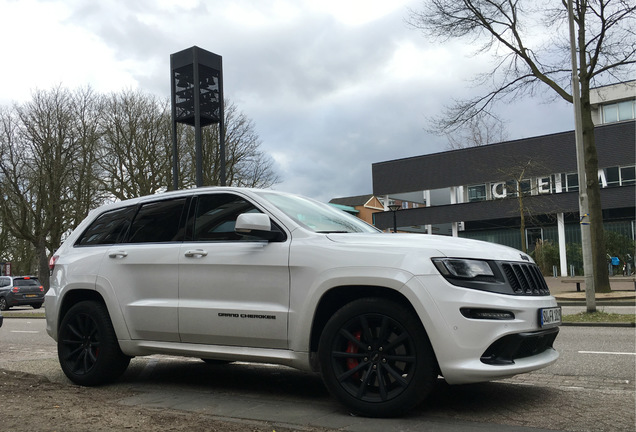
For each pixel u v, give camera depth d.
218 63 15.53
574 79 13.63
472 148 35.97
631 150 31.02
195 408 4.39
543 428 3.72
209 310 4.76
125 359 5.53
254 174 27.62
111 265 5.48
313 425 3.82
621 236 31.20
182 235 5.21
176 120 15.26
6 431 3.39
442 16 18.81
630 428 3.72
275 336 4.45
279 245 4.56
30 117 30.19
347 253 4.22
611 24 16.83
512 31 18.39
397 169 38.81
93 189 30.11
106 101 29.91
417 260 3.99
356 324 4.14
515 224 35.25
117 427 3.54
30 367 6.84
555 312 4.33
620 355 6.99
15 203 31.64
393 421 3.92
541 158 33.19
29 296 26.66
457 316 3.82
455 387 5.05
